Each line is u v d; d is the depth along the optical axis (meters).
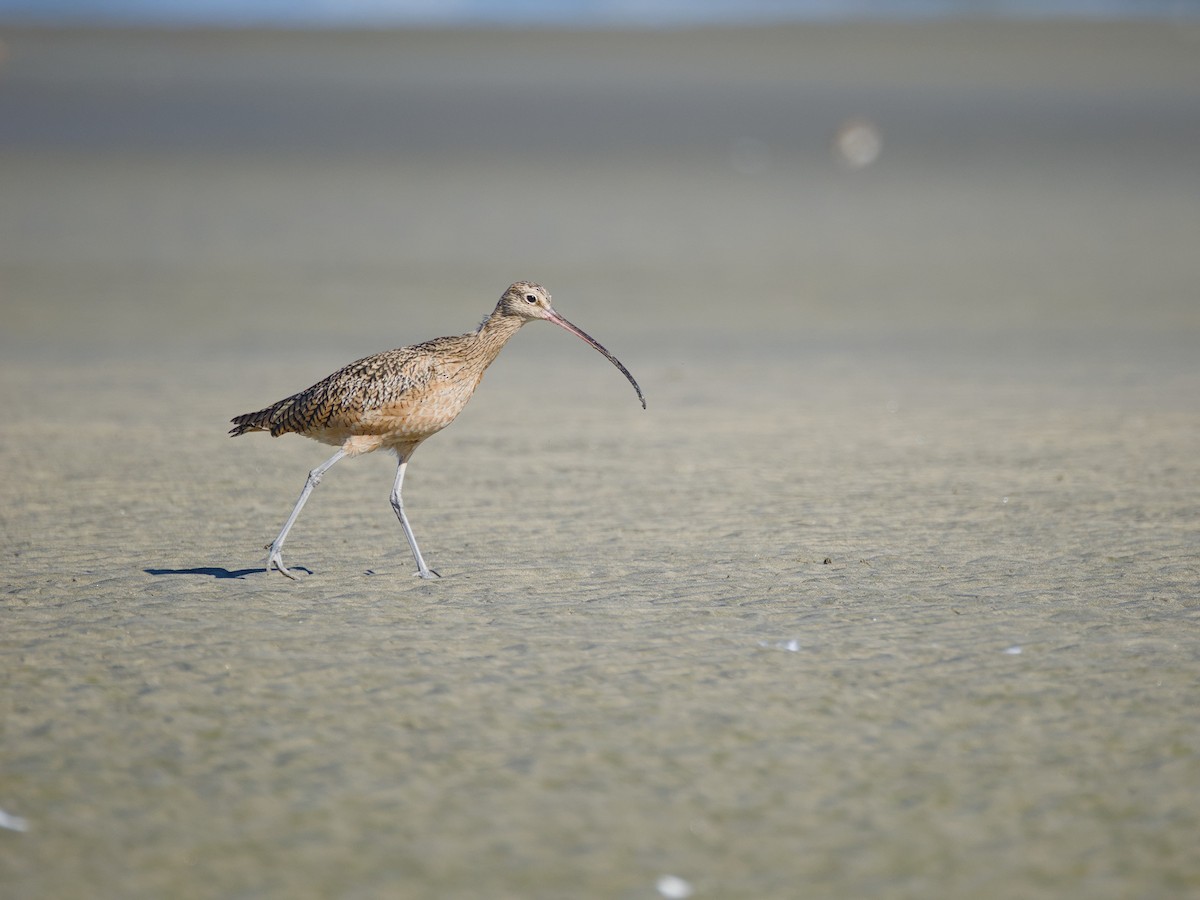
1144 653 9.90
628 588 11.46
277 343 26.12
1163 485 15.10
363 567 12.12
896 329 28.30
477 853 7.26
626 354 25.75
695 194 49.50
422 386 11.51
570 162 58.03
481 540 13.06
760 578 11.74
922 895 6.90
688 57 112.56
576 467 16.31
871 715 8.84
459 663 9.69
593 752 8.34
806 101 84.94
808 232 41.47
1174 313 29.52
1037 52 111.12
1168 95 85.50
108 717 8.78
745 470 16.11
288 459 16.73
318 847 7.31
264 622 10.53
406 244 38.72
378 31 130.00
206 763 8.19
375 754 8.31
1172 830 7.48
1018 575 11.80
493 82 95.81
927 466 16.25
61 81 92.00
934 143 64.56
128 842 7.34
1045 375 22.95
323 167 55.19
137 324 28.02
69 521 13.62
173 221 41.94
